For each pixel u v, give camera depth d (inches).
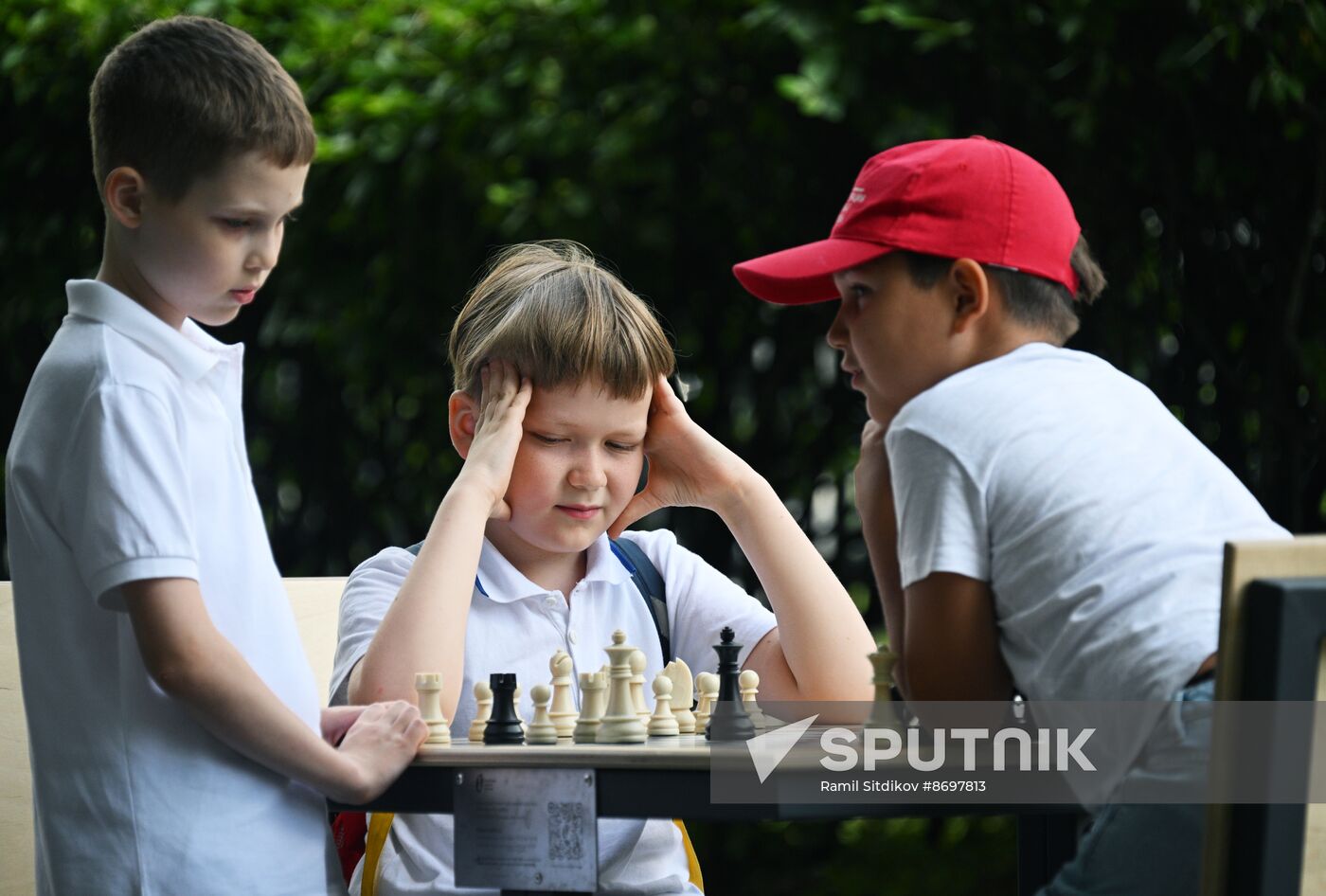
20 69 732.0
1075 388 307.6
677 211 689.0
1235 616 230.5
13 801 387.5
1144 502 289.3
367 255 709.3
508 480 361.4
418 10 700.0
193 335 319.3
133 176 296.4
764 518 390.0
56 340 304.2
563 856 267.7
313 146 307.0
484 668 360.8
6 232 754.8
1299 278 624.1
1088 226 639.8
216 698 283.0
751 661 394.0
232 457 310.8
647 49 651.5
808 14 613.3
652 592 398.6
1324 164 608.7
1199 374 668.7
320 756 283.9
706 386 725.3
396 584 381.7
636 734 293.1
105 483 284.2
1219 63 608.4
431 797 293.4
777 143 666.2
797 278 324.2
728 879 807.7
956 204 320.2
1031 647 289.6
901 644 330.0
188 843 288.2
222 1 718.5
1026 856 390.6
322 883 305.1
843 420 724.7
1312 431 643.5
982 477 295.0
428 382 716.7
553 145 661.3
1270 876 228.1
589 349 356.5
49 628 298.2
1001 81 627.2
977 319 321.7
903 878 774.5
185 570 285.3
